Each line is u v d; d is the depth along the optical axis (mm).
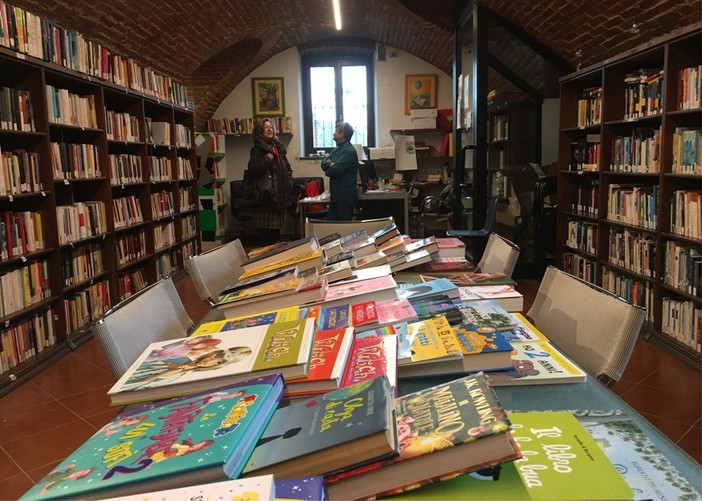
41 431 2789
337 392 909
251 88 9398
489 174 5730
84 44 4230
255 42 8414
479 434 714
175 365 1104
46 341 3742
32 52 3525
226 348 1171
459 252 2564
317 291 1610
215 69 8648
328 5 7617
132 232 5344
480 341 1183
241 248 2842
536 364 1166
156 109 6215
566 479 721
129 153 5449
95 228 4406
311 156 9539
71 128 4086
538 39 5574
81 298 4211
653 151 3746
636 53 3779
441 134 9516
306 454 725
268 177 6367
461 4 6371
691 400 2854
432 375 1134
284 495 660
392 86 9445
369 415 771
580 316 1519
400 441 747
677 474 775
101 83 4480
